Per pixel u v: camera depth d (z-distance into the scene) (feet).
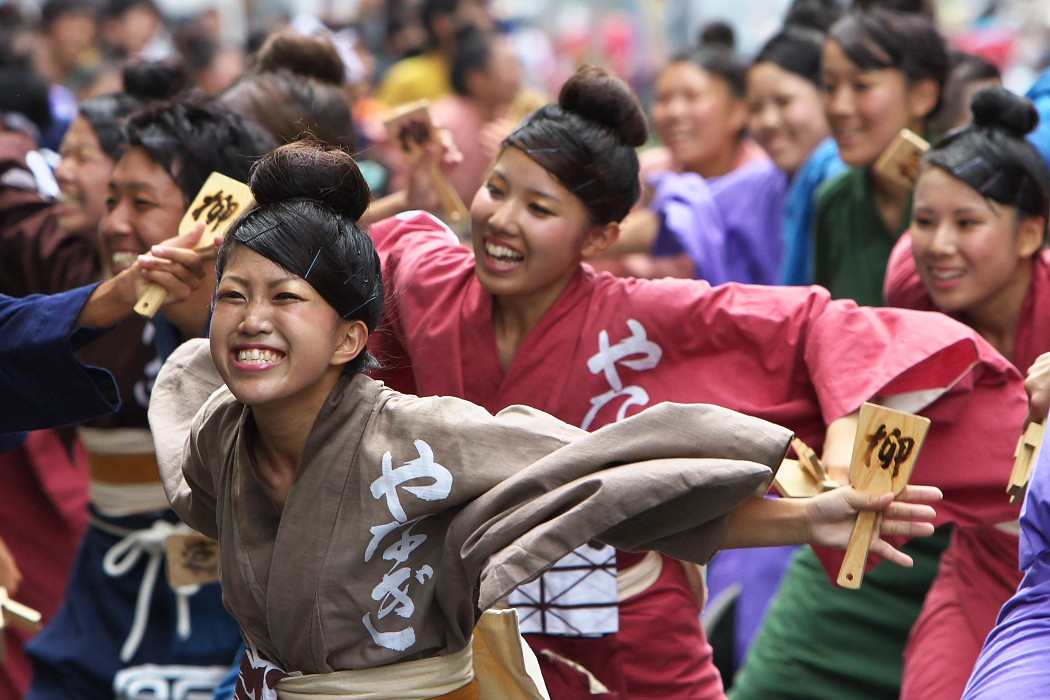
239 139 36.29
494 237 32.81
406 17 106.01
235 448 26.68
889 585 41.42
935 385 33.01
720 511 25.05
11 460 48.24
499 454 25.61
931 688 36.76
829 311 33.37
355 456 25.88
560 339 33.76
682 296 33.71
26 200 46.06
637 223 59.00
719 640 47.98
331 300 25.49
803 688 41.96
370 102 90.53
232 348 25.39
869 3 51.34
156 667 37.99
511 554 24.45
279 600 25.89
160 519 38.34
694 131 66.28
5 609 32.99
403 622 25.98
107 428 38.22
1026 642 26.94
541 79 122.93
